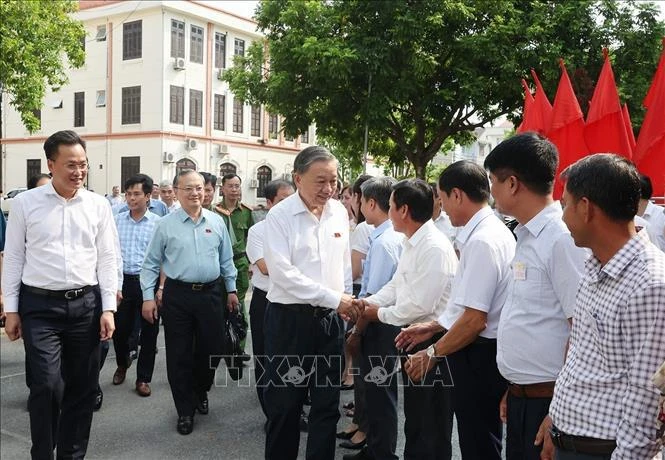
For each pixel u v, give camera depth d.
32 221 3.54
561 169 5.34
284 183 4.97
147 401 5.08
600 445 1.78
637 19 12.56
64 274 3.55
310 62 12.25
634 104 12.12
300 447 4.19
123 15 25.25
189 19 25.27
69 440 3.66
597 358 1.83
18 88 14.71
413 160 14.76
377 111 12.39
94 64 26.31
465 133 15.86
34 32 14.54
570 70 11.80
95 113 26.52
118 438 4.27
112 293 3.77
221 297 4.71
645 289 1.70
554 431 1.95
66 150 3.53
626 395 1.71
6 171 29.70
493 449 2.86
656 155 4.71
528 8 13.06
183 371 4.46
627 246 1.79
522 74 12.04
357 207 5.01
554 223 2.29
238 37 27.30
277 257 3.29
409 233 3.21
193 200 4.56
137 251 5.50
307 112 14.05
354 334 3.63
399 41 12.02
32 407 3.43
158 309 5.18
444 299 3.15
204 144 26.25
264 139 28.84
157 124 24.75
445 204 2.84
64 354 3.68
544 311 2.29
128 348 5.57
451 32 12.77
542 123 5.82
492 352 2.75
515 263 2.38
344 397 5.26
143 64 24.94
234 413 4.84
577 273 2.18
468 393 2.81
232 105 27.36
